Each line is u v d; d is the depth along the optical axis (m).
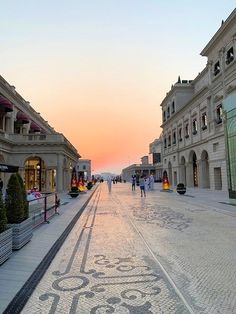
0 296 4.62
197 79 44.19
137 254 6.97
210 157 34.06
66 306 4.25
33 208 10.80
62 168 37.19
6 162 34.97
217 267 5.89
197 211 15.10
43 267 6.05
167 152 55.25
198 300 4.34
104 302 4.35
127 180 132.25
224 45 29.75
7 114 35.62
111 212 15.44
